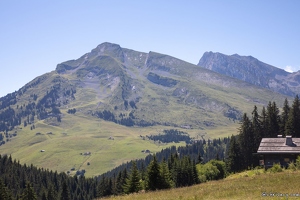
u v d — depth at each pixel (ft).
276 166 184.85
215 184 151.23
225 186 136.98
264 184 130.00
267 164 229.86
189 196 123.54
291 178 136.46
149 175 220.43
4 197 321.93
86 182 614.75
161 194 143.64
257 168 250.37
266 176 151.64
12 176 568.41
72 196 560.61
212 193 123.03
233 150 341.21
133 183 237.04
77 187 587.27
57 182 611.06
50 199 476.95
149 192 168.04
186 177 316.81
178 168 321.52
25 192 362.33
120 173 392.68
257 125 335.88
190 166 322.14
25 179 569.23
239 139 345.10
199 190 137.39
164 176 225.76
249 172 222.69
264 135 330.75
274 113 331.57
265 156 231.09
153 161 222.89
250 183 136.98
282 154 226.99
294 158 223.71
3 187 326.65
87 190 598.75
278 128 327.88
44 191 482.69
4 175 563.48
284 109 343.05
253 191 116.37
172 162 393.50
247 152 333.21
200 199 114.32
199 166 376.89
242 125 344.90
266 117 336.29
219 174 366.84
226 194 117.08
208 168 363.97
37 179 593.83
